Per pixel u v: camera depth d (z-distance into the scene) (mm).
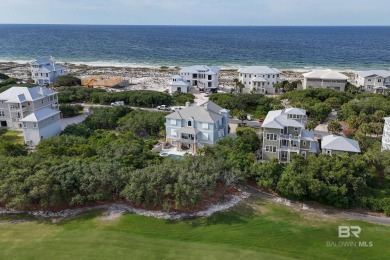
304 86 117500
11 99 74750
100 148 53938
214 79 120438
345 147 55312
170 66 187250
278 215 42594
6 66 181750
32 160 47219
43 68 129625
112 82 123938
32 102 75688
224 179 46594
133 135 63844
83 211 42406
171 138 65625
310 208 44531
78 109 88250
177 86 115438
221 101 92312
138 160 50438
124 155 51312
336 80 112500
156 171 44188
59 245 35156
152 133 70688
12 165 45906
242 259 33281
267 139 57188
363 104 80500
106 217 41156
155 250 34500
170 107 94000
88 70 168875
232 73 157000
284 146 56969
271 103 90938
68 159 48688
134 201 42656
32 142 66125
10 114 75938
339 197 43938
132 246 35125
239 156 51438
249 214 42656
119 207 43281
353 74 154125
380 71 116188
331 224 40812
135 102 96000
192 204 41312
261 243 36531
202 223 40375
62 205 43031
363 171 47562
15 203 39719
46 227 38969
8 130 75438
